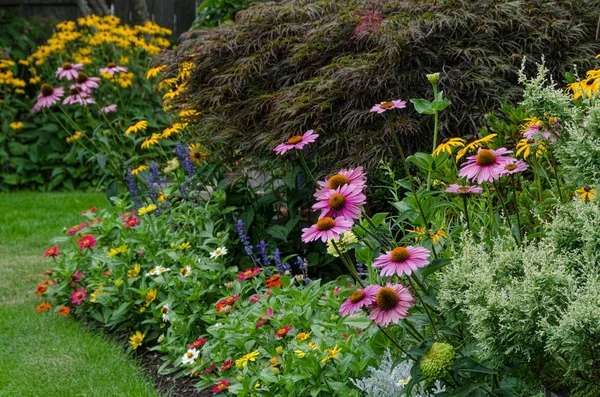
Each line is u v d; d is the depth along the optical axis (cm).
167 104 505
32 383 353
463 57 403
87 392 343
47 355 388
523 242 254
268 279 371
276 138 407
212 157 464
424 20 407
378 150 387
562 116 250
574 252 227
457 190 251
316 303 338
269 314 329
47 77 927
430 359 213
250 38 456
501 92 400
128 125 844
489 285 215
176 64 491
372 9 438
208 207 452
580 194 281
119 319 415
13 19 948
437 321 246
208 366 339
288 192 448
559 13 425
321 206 238
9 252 604
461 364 219
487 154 247
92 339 410
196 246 432
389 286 230
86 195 834
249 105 439
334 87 405
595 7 445
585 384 223
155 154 546
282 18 461
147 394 338
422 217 268
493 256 250
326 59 439
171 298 386
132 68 896
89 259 459
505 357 217
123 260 425
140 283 420
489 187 345
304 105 399
